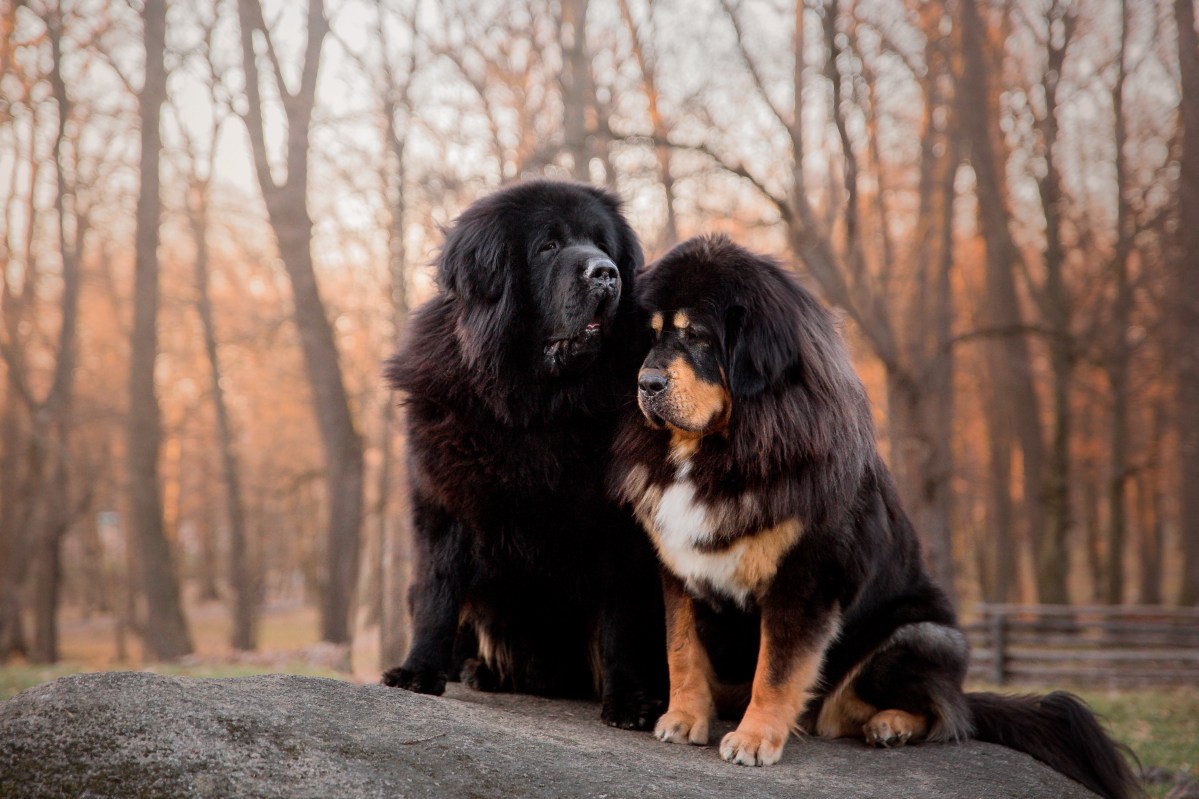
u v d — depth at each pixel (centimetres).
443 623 388
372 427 2214
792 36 1335
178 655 1752
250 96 1582
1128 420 2222
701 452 361
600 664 411
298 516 3428
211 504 3416
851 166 1259
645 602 386
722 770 321
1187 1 1641
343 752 286
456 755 295
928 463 1268
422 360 402
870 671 389
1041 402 2328
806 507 343
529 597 402
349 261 2219
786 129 1291
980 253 2219
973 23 1503
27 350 2141
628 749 331
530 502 381
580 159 1336
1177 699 1034
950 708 384
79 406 2341
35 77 1847
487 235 388
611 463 388
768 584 354
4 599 1909
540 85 1714
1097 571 2561
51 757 274
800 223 1241
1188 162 1655
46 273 2144
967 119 1488
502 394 377
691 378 349
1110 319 1881
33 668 1102
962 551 3005
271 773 273
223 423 2355
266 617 3453
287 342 2141
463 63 1535
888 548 384
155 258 1758
